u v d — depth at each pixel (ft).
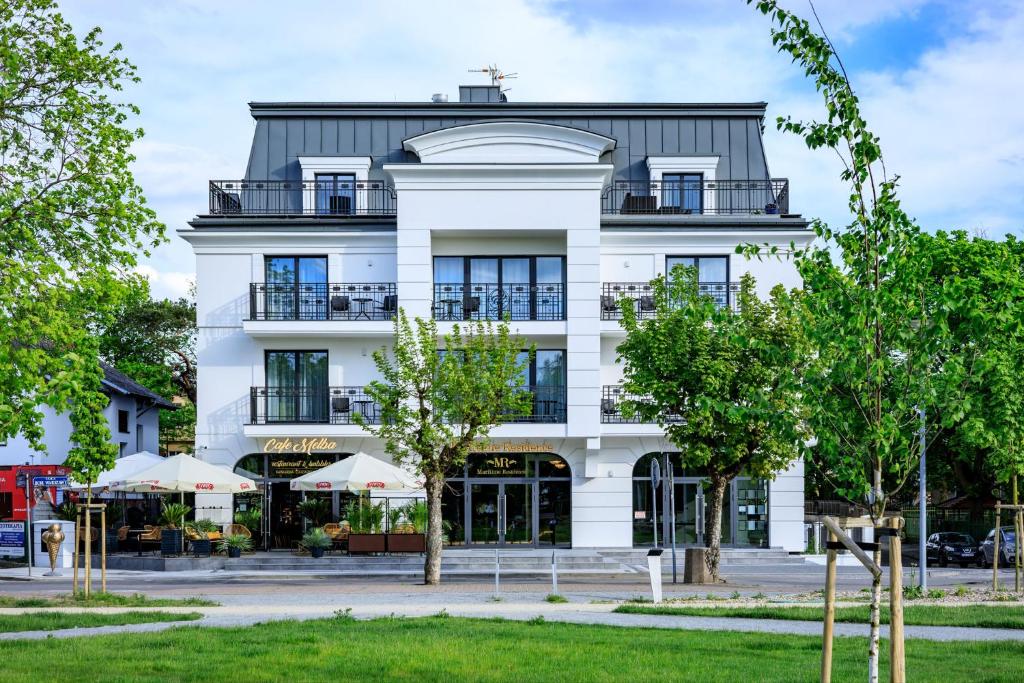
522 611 57.77
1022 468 66.69
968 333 31.30
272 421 108.88
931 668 37.93
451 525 108.78
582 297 107.34
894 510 126.11
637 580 83.56
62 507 111.24
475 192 107.65
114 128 70.49
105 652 41.27
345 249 110.73
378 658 39.70
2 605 61.52
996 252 110.22
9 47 68.44
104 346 180.45
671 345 74.74
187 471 92.99
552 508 109.40
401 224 107.45
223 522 108.58
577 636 46.06
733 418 32.65
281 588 76.33
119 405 142.92
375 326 107.76
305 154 115.14
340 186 114.52
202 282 110.52
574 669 37.50
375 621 51.85
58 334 60.80
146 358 184.34
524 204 107.76
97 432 64.69
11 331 57.62
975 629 50.16
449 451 79.41
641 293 109.81
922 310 29.96
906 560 122.42
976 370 31.14
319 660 39.22
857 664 38.88
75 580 65.36
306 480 91.66
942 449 131.13
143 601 62.95
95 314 69.72
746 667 38.04
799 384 30.83
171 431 197.88
